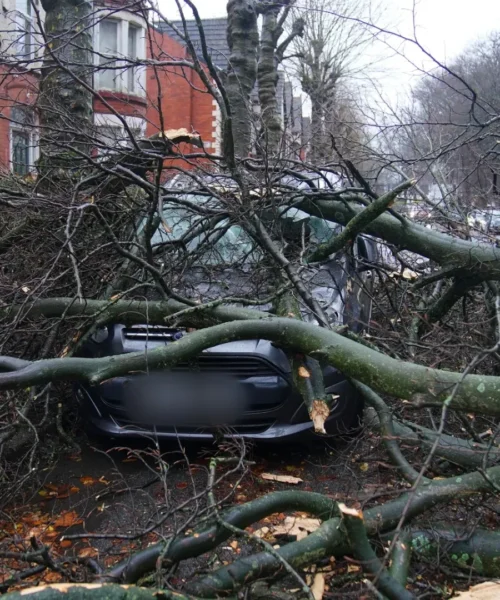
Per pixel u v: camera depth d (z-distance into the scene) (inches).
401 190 145.6
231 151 150.1
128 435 148.4
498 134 181.9
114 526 120.9
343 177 194.4
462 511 114.5
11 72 174.6
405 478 108.5
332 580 94.0
